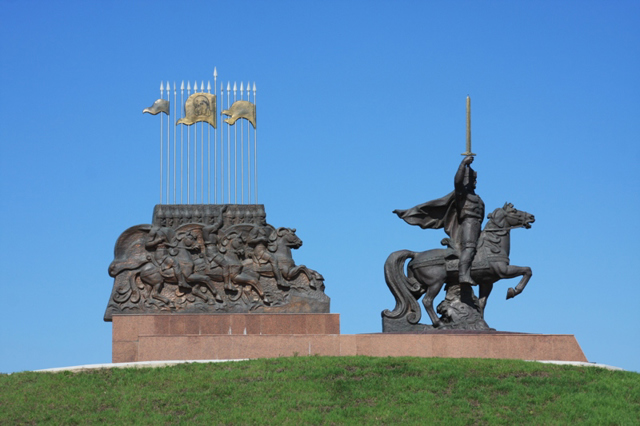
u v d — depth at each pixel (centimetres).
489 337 3662
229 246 4009
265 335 3734
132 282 3934
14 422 2973
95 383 3266
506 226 3925
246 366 3388
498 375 3275
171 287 3956
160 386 3219
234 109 4150
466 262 3834
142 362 3469
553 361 3534
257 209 4062
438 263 3872
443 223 3956
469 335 3666
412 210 3953
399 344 3691
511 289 3822
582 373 3331
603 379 3269
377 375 3259
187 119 4112
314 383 3183
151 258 3962
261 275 4012
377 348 3703
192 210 4031
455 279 3903
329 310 4006
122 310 3912
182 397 3116
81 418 2994
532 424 2928
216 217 4025
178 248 3972
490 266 3847
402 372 3284
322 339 3734
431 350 3666
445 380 3212
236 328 3916
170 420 2964
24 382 3291
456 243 3919
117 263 3944
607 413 2988
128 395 3142
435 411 2992
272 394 3111
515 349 3659
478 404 3061
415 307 3891
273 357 3594
